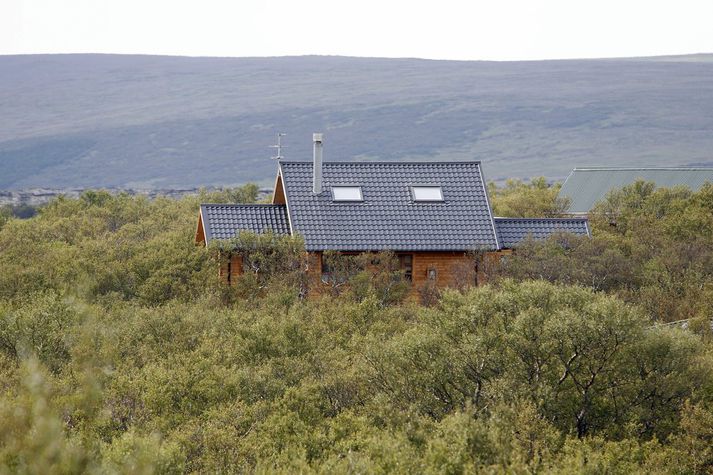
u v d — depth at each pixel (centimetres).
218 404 4875
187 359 5584
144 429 4447
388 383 4684
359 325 6750
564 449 3866
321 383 5053
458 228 9569
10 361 5197
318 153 9688
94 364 3166
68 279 8088
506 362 4466
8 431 2675
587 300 4797
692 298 7019
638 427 4306
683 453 3991
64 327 5541
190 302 7819
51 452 2695
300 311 7119
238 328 6316
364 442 4019
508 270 8581
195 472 3828
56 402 2906
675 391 4391
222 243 8731
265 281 8600
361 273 8462
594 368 4431
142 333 6456
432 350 4625
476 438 3653
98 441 3603
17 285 8044
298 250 8781
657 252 8869
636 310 4681
